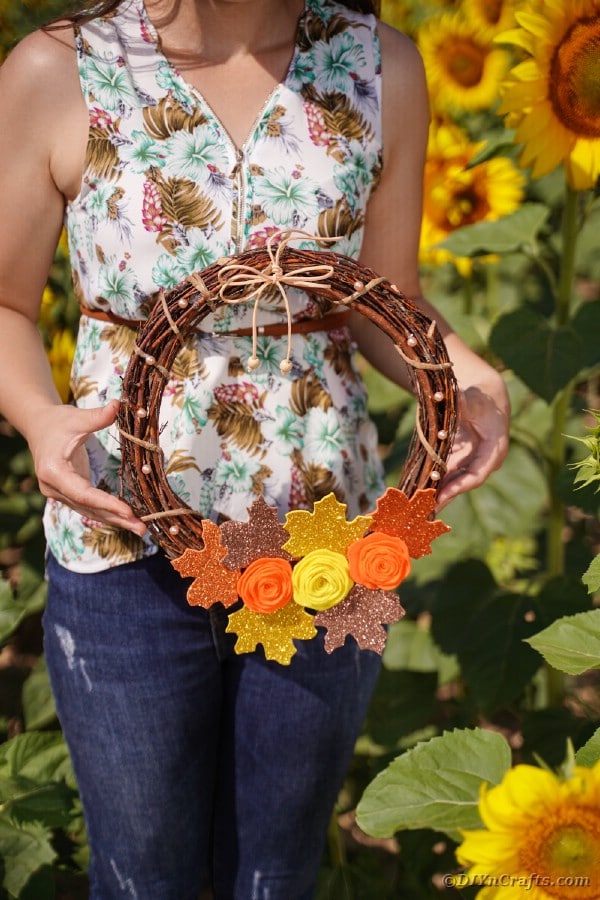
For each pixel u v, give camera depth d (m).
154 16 1.38
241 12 1.37
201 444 1.40
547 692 2.22
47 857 1.82
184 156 1.36
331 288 1.30
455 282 3.17
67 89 1.35
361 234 1.48
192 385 1.39
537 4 1.60
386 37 1.50
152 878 1.57
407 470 1.35
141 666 1.46
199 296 1.29
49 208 1.42
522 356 1.93
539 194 2.59
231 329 1.39
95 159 1.35
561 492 2.02
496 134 2.49
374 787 1.27
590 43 1.59
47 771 1.96
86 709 1.49
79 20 1.37
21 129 1.37
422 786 1.26
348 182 1.42
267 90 1.40
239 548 1.30
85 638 1.47
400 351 1.32
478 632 2.17
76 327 2.35
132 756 1.49
